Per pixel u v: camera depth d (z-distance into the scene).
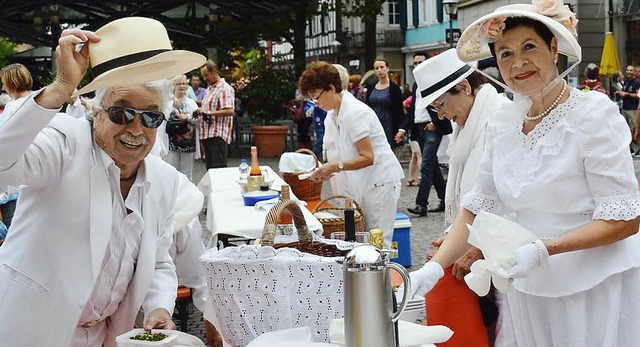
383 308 2.43
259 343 2.74
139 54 2.94
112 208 3.13
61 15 19.56
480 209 3.36
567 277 3.06
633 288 3.10
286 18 26.81
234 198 6.57
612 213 2.90
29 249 3.06
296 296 3.03
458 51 3.32
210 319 3.65
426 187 10.95
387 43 45.16
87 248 3.06
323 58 51.34
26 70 7.86
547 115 3.07
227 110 12.00
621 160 2.91
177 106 11.33
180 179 4.15
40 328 3.06
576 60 3.02
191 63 3.15
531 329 3.24
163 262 3.46
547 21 2.94
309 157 7.37
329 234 5.85
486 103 4.29
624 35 26.09
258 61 24.98
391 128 11.88
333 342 2.70
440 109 4.44
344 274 2.46
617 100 20.50
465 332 3.75
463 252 3.40
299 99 20.89
